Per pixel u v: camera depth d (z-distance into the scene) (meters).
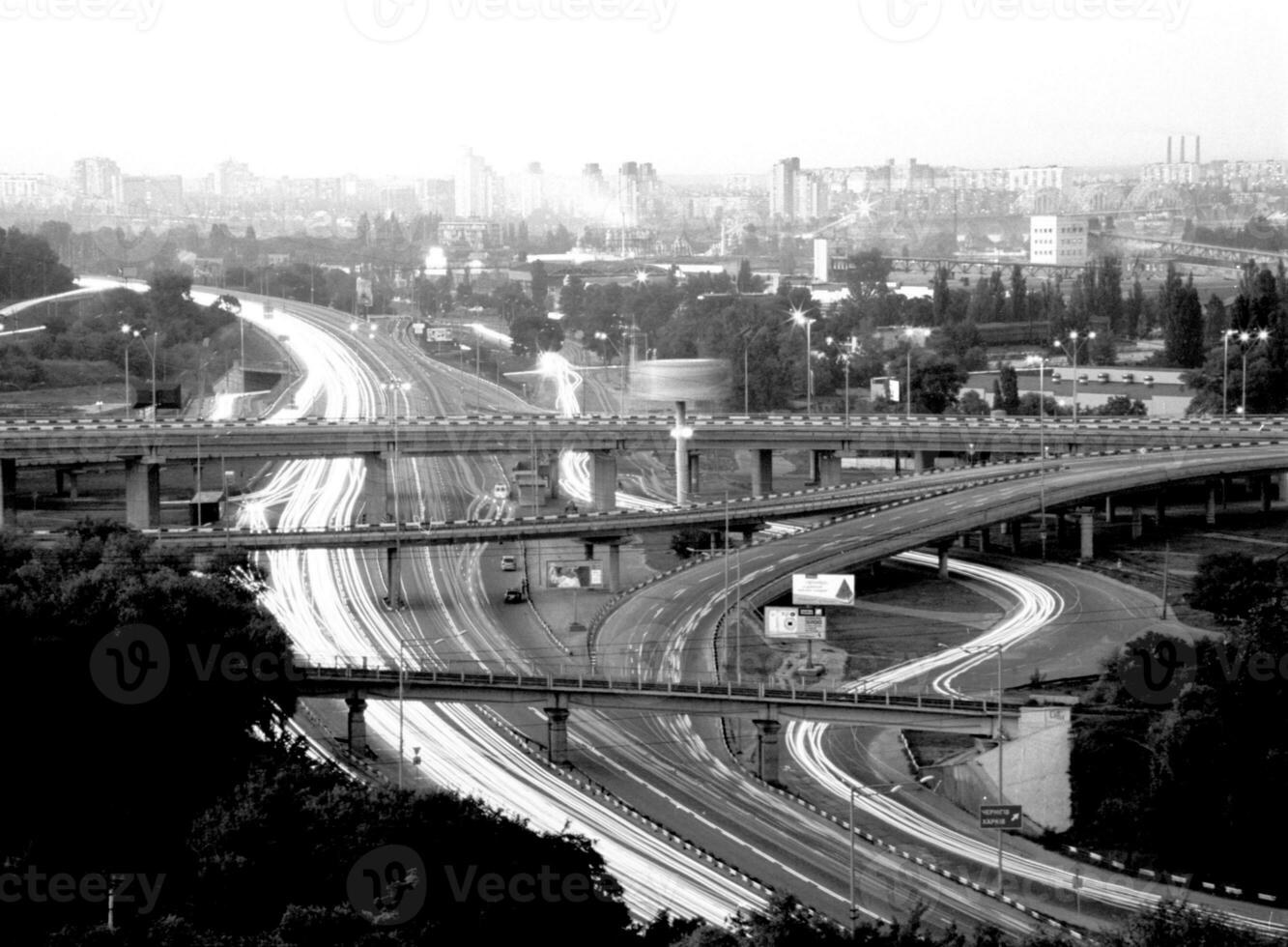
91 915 170.88
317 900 168.38
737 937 162.00
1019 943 172.00
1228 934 172.75
